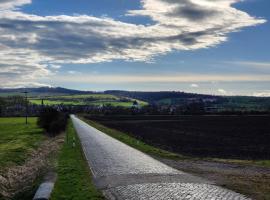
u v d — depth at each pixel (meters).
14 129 96.31
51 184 21.56
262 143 60.25
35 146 51.00
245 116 169.62
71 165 31.92
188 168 31.94
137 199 19.70
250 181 24.88
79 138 66.94
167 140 67.12
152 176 27.27
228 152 48.34
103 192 21.80
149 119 159.62
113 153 43.41
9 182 25.55
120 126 113.88
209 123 121.31
